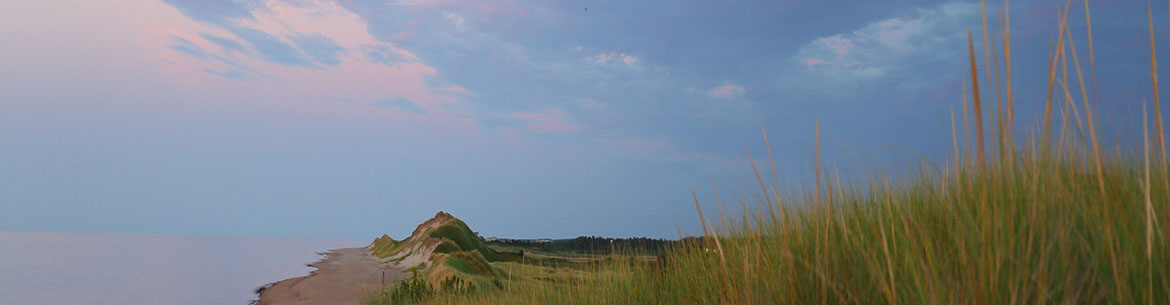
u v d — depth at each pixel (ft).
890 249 7.89
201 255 211.82
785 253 9.25
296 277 110.93
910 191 9.91
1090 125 6.36
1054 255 6.27
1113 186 7.27
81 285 93.35
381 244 247.09
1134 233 6.09
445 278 52.60
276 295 77.00
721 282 11.85
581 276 19.16
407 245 190.39
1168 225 5.97
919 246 7.45
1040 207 6.47
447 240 140.15
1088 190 7.42
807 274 8.84
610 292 16.70
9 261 143.54
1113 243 6.27
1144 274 5.68
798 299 8.60
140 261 165.07
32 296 78.95
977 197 7.45
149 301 73.82
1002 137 6.20
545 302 18.42
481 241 172.14
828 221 8.58
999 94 6.19
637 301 15.72
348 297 71.87
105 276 111.65
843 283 8.26
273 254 236.43
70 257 176.86
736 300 9.80
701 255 15.07
